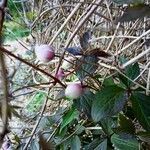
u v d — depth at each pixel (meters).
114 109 0.16
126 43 0.23
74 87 0.17
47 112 0.28
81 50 0.18
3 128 0.10
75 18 0.25
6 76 0.10
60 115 0.23
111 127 0.19
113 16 0.24
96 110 0.17
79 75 0.18
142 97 0.17
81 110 0.18
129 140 0.18
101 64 0.19
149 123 0.17
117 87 0.17
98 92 0.17
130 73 0.18
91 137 0.23
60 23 0.28
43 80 0.30
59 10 0.27
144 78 0.21
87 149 0.19
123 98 0.17
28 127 0.27
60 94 0.21
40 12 0.29
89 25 0.26
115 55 0.19
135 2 0.13
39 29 0.31
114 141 0.18
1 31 0.11
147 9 0.11
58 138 0.22
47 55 0.16
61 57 0.18
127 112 0.20
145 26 0.22
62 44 0.27
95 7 0.18
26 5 0.37
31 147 0.21
